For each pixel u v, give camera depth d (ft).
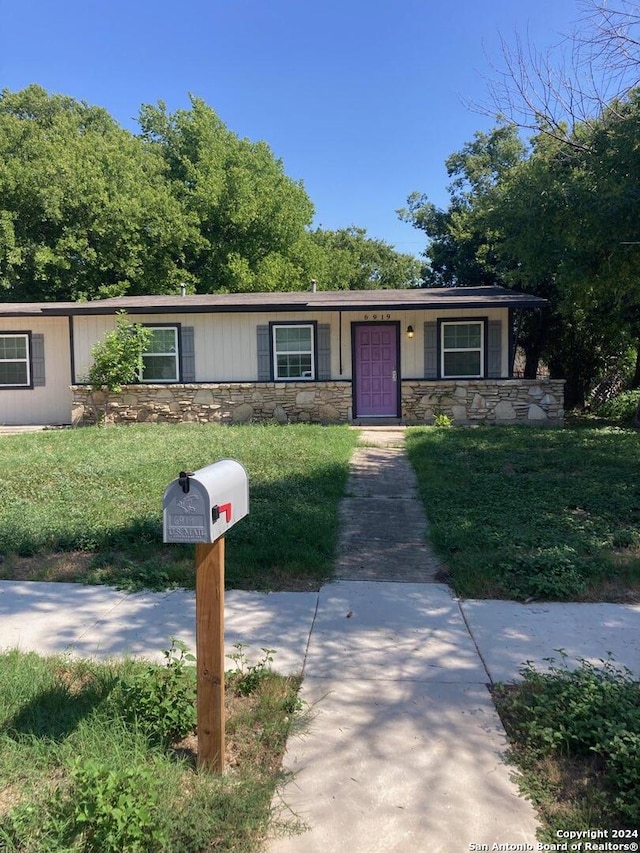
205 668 9.09
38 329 52.34
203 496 8.57
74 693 11.00
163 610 14.93
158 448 33.19
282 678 11.68
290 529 19.47
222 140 98.27
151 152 96.53
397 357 48.62
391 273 137.49
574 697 10.52
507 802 8.58
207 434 38.78
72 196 74.33
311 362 49.01
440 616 14.60
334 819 8.29
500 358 47.85
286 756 9.57
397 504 24.41
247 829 8.03
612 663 12.22
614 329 49.49
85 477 26.63
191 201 86.12
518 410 46.88
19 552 18.75
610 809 8.36
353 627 14.02
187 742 10.02
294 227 94.94
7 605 15.25
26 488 24.85
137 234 78.69
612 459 31.32
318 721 10.43
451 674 11.96
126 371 46.91
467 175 70.74
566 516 21.76
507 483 26.43
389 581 16.87
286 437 37.24
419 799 8.64
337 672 12.05
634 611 14.85
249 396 48.16
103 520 20.58
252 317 48.78
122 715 10.16
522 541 18.88
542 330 58.54
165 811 8.07
